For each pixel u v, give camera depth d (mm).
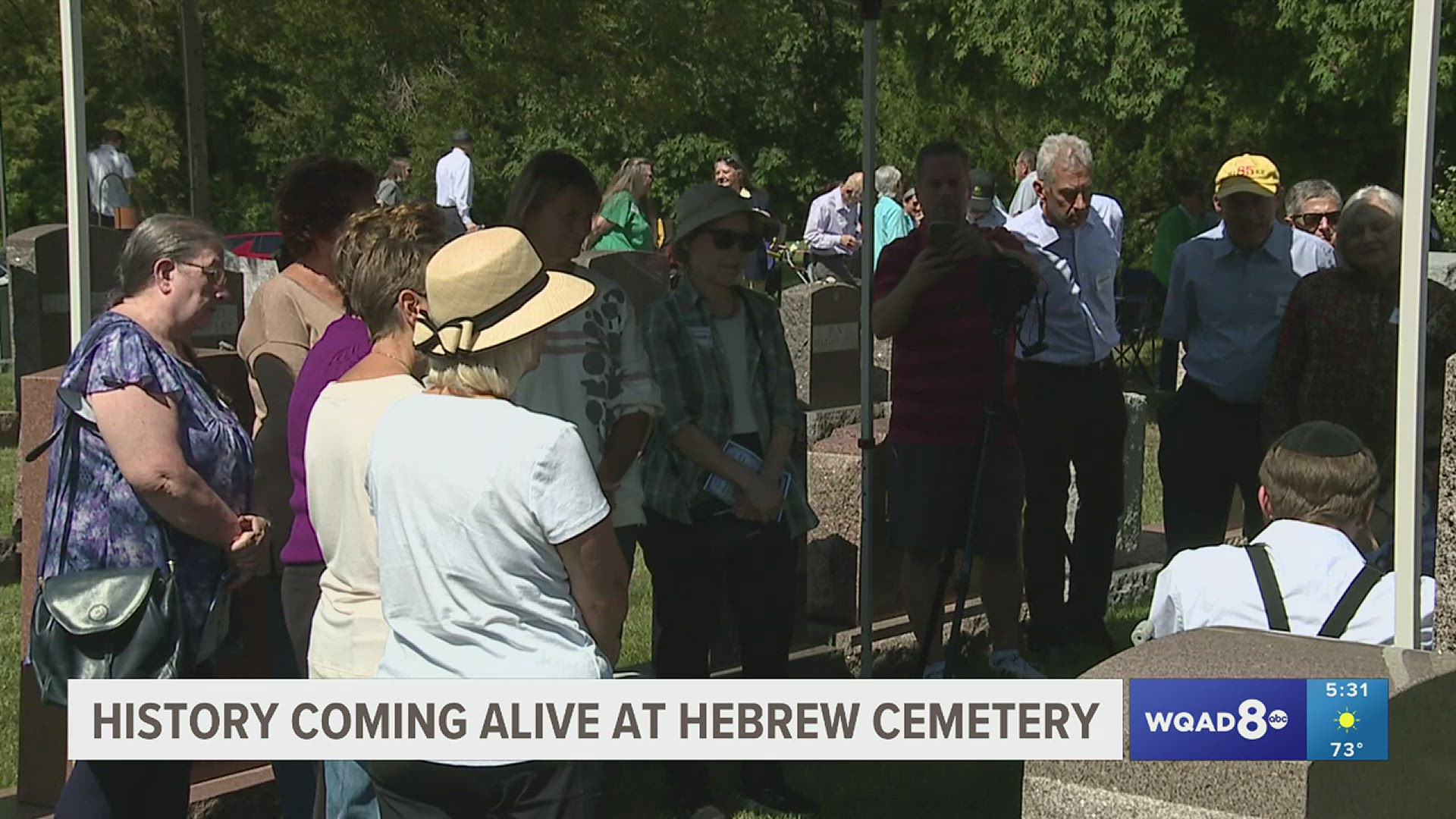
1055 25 18609
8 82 26250
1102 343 6035
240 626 3969
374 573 3004
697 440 4441
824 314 8930
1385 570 3764
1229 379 5746
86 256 4395
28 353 9852
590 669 2684
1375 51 15211
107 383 3357
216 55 27922
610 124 13391
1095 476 6219
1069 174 5816
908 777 5043
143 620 3324
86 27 16656
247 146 31453
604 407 4164
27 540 4285
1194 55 17703
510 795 2723
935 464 5246
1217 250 5777
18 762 4375
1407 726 2422
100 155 18141
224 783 4344
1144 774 2381
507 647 2660
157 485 3340
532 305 2707
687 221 4523
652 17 12359
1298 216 7711
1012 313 4953
